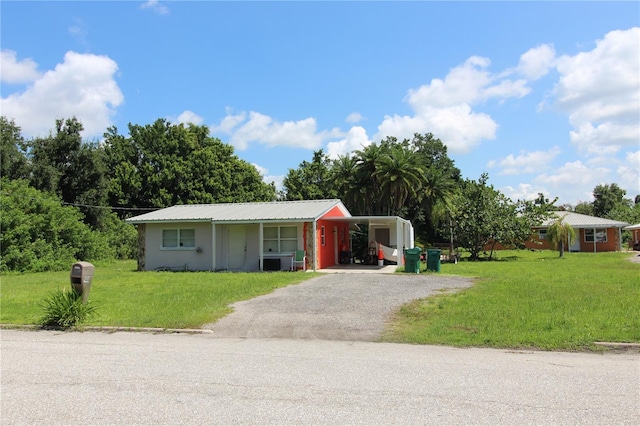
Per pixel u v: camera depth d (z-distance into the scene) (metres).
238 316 10.32
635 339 7.77
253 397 5.27
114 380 5.96
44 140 41.94
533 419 4.56
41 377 6.13
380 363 6.74
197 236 24.00
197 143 51.75
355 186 51.38
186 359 7.07
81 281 10.12
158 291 14.44
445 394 5.32
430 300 11.88
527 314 9.77
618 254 37.19
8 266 24.84
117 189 47.25
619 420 4.53
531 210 34.12
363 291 13.77
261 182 55.44
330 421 4.55
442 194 53.47
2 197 27.06
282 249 22.78
